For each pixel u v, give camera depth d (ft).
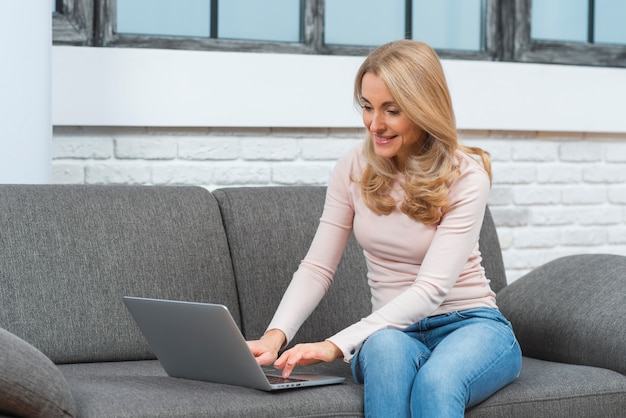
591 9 13.66
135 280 8.67
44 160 9.82
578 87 13.20
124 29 11.61
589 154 13.47
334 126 12.03
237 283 9.14
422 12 12.92
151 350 8.66
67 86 10.82
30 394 6.31
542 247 13.28
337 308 9.27
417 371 7.32
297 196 9.60
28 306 8.25
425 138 8.12
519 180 13.11
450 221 7.86
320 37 12.32
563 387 7.81
